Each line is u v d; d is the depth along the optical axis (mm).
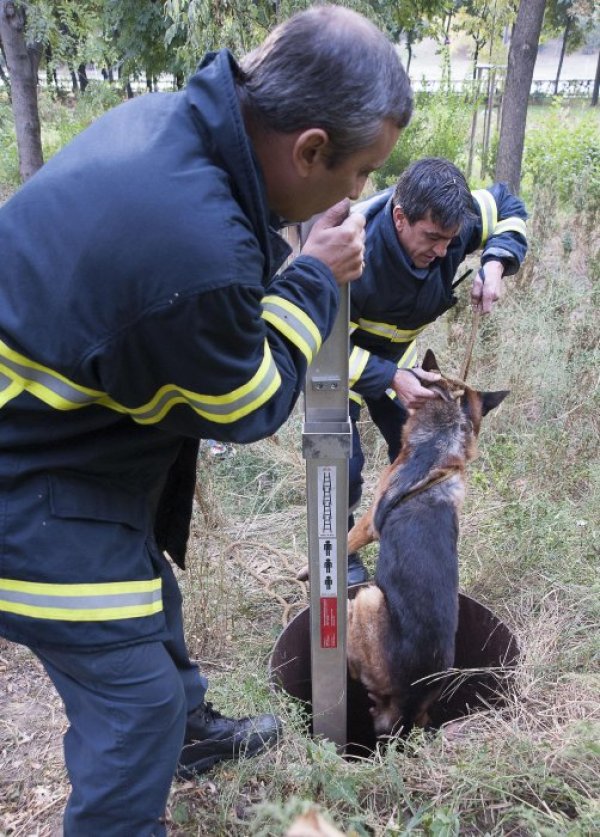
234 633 2943
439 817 1788
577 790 1987
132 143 1260
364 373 2754
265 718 2305
